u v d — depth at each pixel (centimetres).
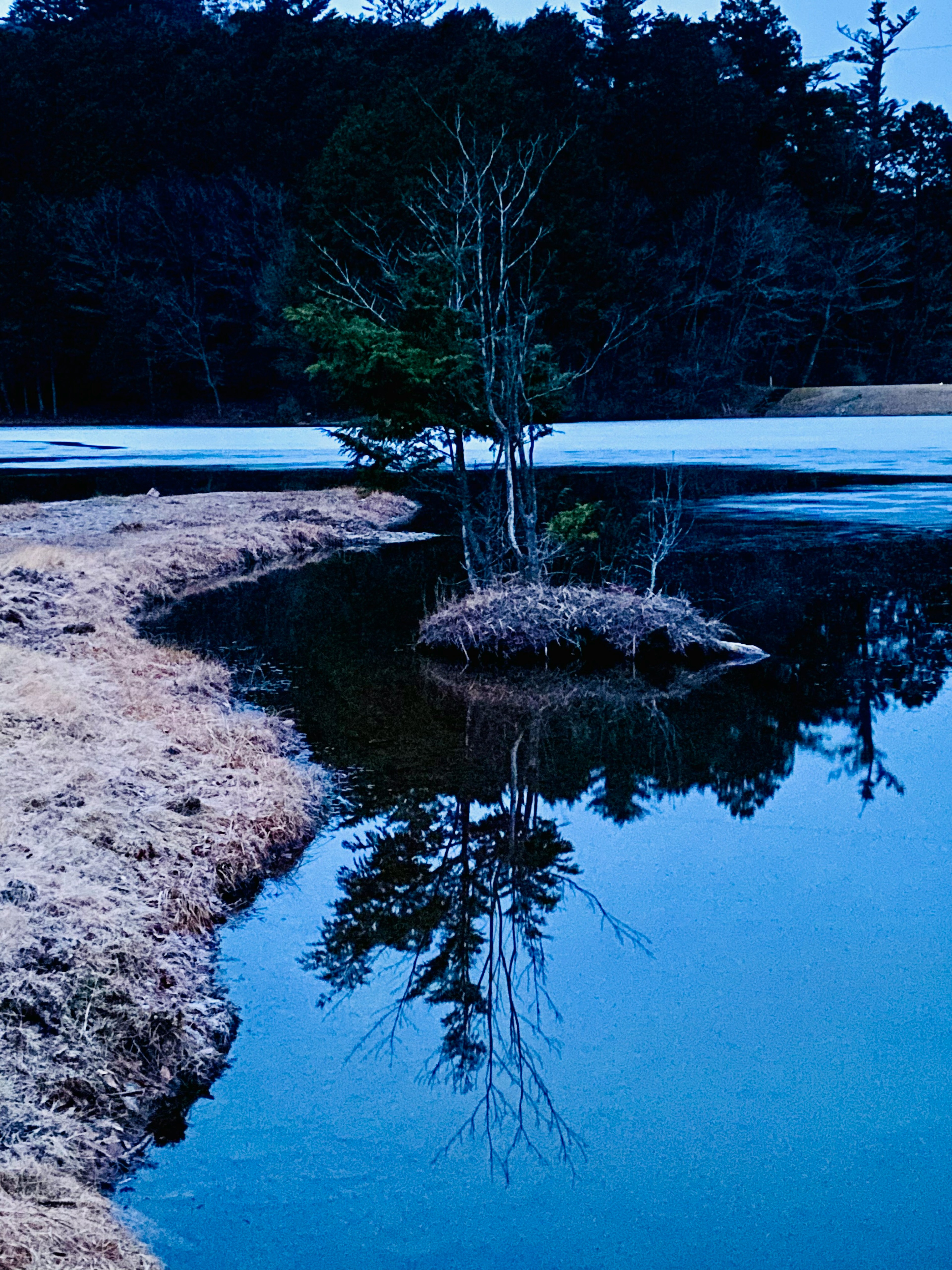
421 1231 395
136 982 499
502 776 851
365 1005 540
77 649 1080
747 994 550
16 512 2241
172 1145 437
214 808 694
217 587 1672
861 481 2967
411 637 1330
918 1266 381
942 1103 466
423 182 1798
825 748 912
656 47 8288
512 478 1287
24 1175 378
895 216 8794
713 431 5369
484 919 629
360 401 1306
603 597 1248
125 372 7200
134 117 8081
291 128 7831
